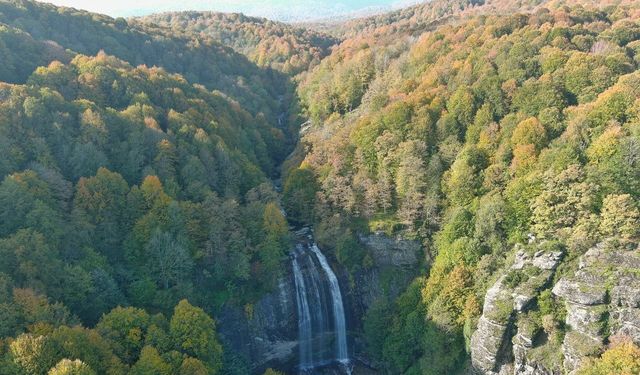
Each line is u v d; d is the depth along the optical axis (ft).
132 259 278.46
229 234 296.10
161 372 203.72
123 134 335.88
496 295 244.01
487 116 316.40
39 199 257.55
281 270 306.35
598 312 215.31
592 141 265.95
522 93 314.55
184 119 370.32
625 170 241.35
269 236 301.63
